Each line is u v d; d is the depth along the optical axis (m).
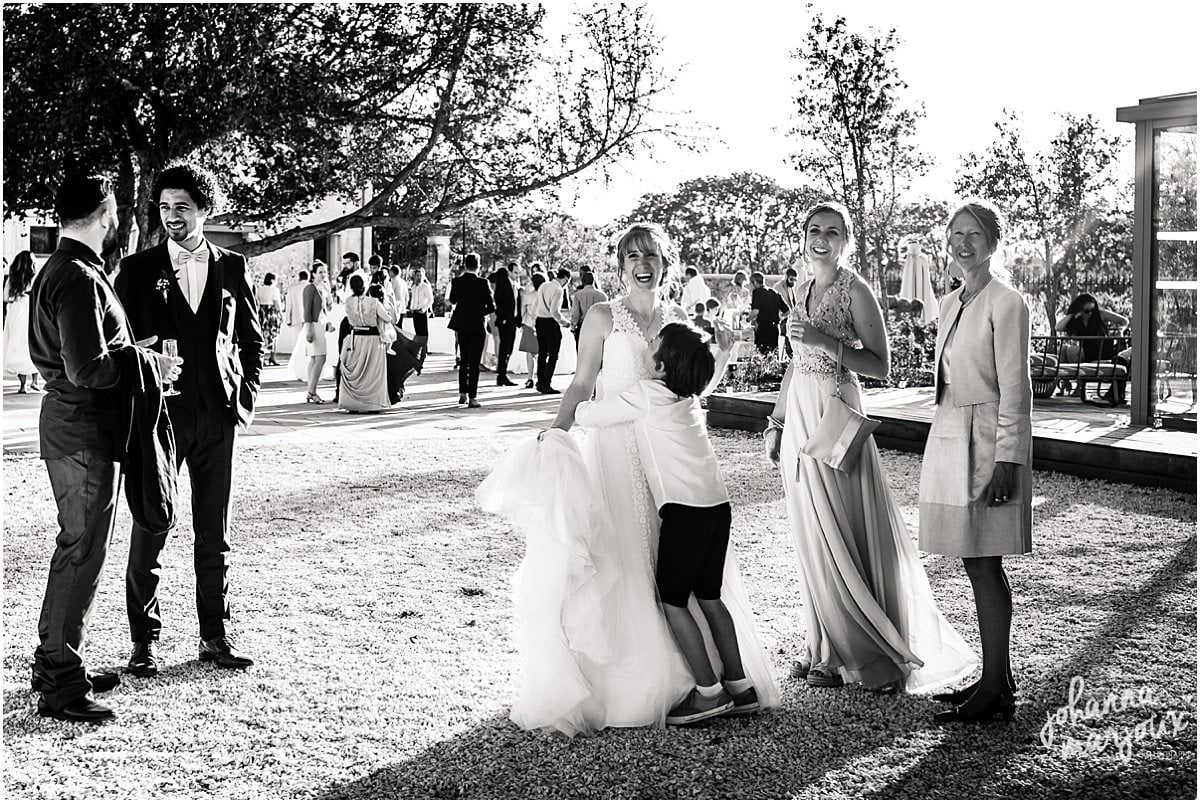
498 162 11.40
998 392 3.95
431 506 7.88
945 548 3.96
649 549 4.13
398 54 10.65
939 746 3.75
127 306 4.61
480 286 14.01
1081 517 7.37
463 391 14.21
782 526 7.27
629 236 4.26
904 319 18.11
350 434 11.47
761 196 67.12
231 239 22.28
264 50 10.06
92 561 4.10
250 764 3.66
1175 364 10.86
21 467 9.08
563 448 4.00
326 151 10.84
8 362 14.28
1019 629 5.04
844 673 4.38
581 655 3.99
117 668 4.57
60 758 3.71
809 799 3.36
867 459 4.41
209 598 4.66
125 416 4.12
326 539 6.88
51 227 19.61
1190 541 6.67
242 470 9.23
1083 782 3.46
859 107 18.33
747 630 4.23
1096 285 21.95
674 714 4.02
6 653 4.73
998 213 4.04
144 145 9.91
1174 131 10.96
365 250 27.59
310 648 4.83
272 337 22.00
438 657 4.71
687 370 4.09
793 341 4.50
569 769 3.60
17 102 9.53
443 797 3.41
